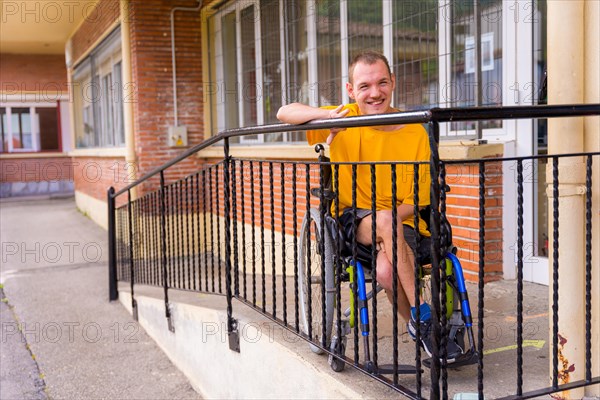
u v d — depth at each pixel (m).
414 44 5.60
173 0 9.48
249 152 8.00
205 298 5.77
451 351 2.65
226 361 4.38
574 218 2.67
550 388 2.47
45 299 7.97
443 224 2.27
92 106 13.98
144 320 6.53
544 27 4.58
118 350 6.01
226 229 4.18
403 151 3.10
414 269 2.65
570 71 2.62
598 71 2.60
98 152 12.92
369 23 6.18
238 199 8.32
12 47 17.36
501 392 2.75
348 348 3.45
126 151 9.71
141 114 9.47
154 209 6.35
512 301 4.18
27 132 22.78
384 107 3.10
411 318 2.75
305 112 2.98
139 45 9.38
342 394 2.88
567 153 2.55
